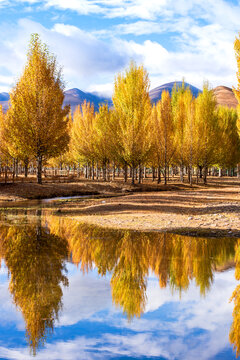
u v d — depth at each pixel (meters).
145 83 38.12
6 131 37.12
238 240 9.44
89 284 4.99
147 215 15.23
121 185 37.06
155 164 45.19
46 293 4.54
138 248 8.10
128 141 37.34
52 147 32.59
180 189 38.53
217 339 3.22
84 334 3.28
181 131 47.72
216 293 4.67
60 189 31.23
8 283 4.96
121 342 3.11
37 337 3.18
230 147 59.84
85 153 49.81
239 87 27.00
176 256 7.28
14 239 9.00
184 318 3.73
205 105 46.69
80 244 8.47
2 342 3.09
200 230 10.98
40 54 32.44
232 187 40.91
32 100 31.31
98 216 15.11
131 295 4.50
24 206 20.41
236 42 26.33
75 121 52.47
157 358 2.76
